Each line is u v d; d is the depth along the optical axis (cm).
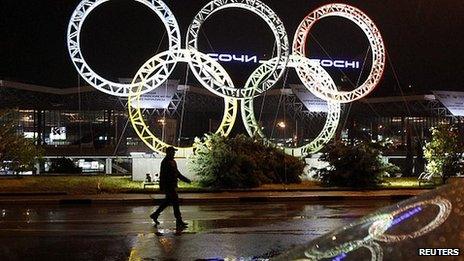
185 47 3011
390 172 2991
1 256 1017
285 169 2902
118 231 1341
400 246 214
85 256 1020
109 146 4728
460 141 2967
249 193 2392
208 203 2117
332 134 3391
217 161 2633
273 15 2884
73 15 2836
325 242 238
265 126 5303
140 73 2980
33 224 1470
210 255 1026
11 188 2491
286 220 1551
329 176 2817
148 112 4488
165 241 1188
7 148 2697
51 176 3416
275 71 2966
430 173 3012
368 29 3272
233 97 2902
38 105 4656
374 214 238
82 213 1744
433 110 5231
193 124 5528
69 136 5034
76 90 4669
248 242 1171
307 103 4741
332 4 3259
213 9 2888
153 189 2414
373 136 5712
